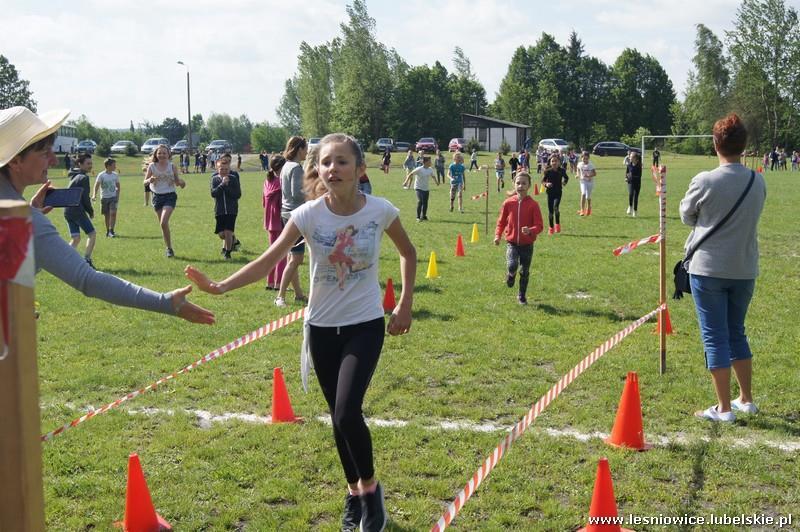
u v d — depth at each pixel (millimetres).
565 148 58719
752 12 73688
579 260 12719
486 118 89688
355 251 3773
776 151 52750
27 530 2016
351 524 4023
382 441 5133
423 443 5152
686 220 5422
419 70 97562
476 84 114250
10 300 1949
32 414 2018
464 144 78562
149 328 8289
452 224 18656
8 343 1960
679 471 4668
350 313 3828
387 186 34656
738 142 5207
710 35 88125
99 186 16531
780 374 6477
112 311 9078
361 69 93688
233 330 8203
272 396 6105
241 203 25703
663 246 6488
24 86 95062
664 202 6453
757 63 74062
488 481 4547
